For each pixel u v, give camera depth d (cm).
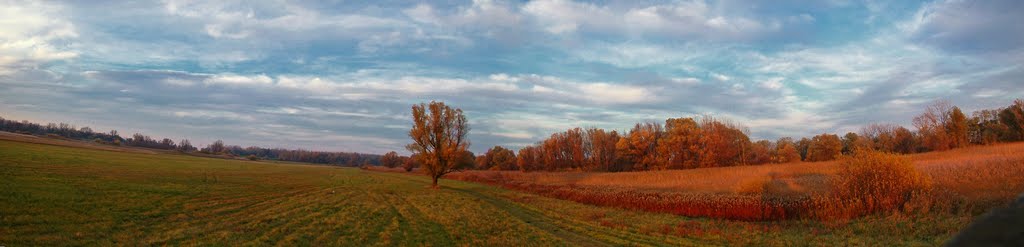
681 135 8744
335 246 1847
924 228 2017
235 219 2342
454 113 5722
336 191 4431
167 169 5747
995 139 6600
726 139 8562
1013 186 2508
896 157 2588
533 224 2633
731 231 2331
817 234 2148
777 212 2672
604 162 10606
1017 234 77
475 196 4575
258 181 5291
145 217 2214
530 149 11838
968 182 2811
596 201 3862
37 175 3325
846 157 2755
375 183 6209
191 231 1956
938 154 5172
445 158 5519
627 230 2402
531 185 6138
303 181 5875
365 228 2245
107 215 2141
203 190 3681
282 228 2130
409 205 3375
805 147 10875
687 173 5991
